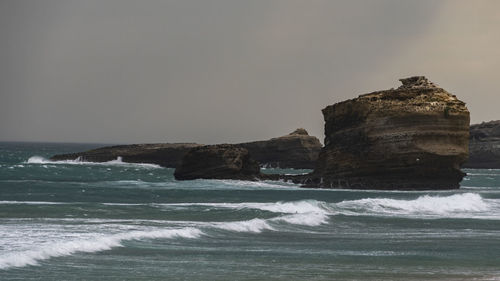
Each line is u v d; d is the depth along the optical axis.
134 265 37.22
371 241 50.44
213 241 47.25
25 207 62.28
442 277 36.53
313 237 51.62
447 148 108.69
